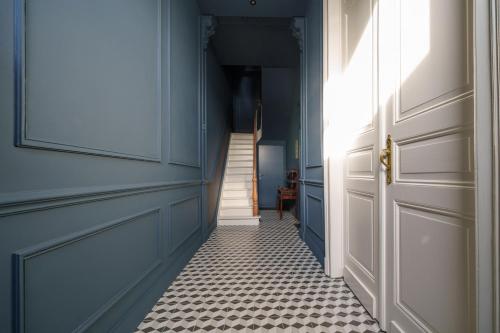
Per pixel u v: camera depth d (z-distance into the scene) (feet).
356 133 7.07
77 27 3.92
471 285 3.31
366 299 6.26
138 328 5.65
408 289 4.68
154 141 6.79
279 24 14.48
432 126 3.99
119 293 5.03
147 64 6.43
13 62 2.90
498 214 2.57
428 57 4.10
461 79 3.44
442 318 3.82
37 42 3.20
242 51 17.57
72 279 3.81
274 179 24.82
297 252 10.89
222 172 19.83
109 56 4.77
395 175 5.07
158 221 6.99
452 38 3.60
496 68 2.57
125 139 5.32
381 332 5.45
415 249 4.49
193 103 11.23
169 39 8.00
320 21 9.36
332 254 8.25
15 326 2.91
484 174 2.74
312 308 6.43
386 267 5.42
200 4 11.91
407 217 4.72
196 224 11.27
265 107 23.79
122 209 5.16
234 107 28.43
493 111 2.61
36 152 3.19
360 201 6.81
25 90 2.99
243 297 7.01
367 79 6.32
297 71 19.19
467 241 3.38
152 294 6.55
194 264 9.55
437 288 3.93
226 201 18.56
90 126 4.19
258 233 14.32
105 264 4.61
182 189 9.18
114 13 4.96
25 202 2.97
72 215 3.79
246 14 12.54
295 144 20.12
